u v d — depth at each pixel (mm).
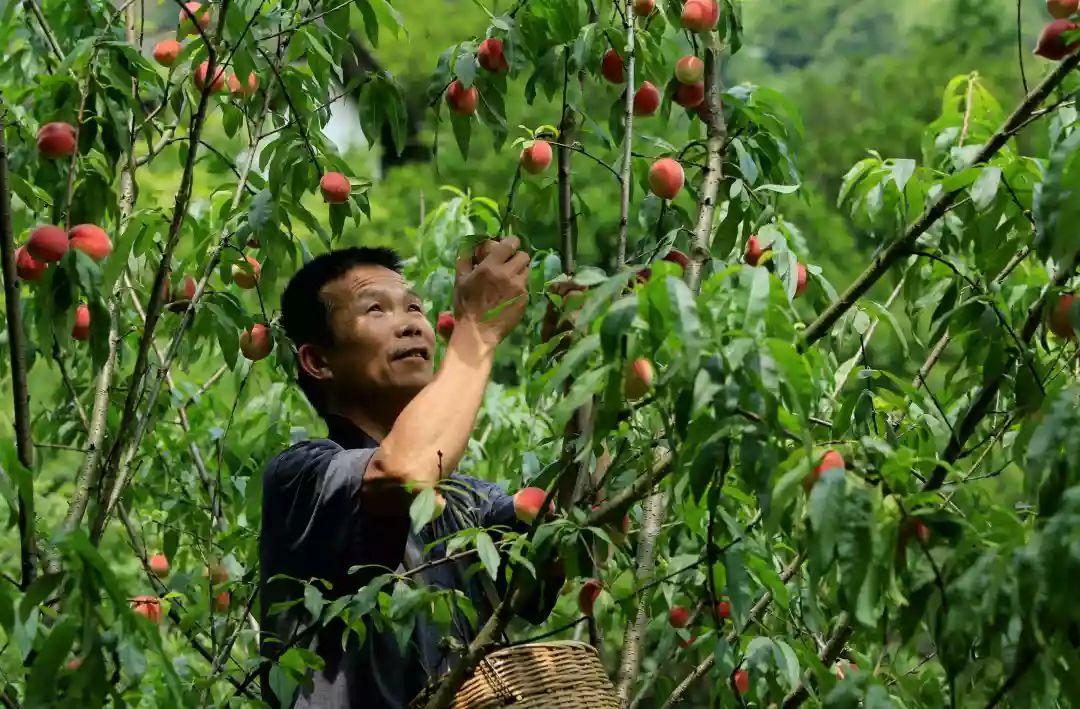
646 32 4559
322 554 3787
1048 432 3070
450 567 3957
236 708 3719
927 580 3051
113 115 4586
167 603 4543
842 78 21297
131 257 4867
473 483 4211
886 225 4781
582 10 5133
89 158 4969
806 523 3000
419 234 6188
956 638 2975
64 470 9516
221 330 4781
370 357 4230
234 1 4500
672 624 4516
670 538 4711
